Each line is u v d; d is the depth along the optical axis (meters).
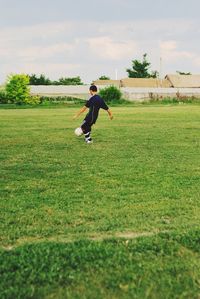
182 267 4.37
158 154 12.61
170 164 10.81
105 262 4.46
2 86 79.38
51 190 7.91
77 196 7.45
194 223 5.92
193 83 103.31
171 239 5.14
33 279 4.07
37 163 11.03
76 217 6.21
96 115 15.34
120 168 10.24
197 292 3.89
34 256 4.56
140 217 6.22
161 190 7.88
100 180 8.81
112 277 4.14
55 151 13.35
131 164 10.83
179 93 80.75
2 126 23.38
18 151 13.34
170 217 6.24
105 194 7.60
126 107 52.81
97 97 15.34
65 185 8.37
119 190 7.90
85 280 4.09
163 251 4.77
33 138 17.16
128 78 108.38
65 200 7.17
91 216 6.23
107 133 19.06
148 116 32.03
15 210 6.55
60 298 3.80
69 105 60.12
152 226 5.80
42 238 5.37
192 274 4.23
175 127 22.00
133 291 3.89
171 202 7.03
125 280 4.09
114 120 27.62
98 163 11.02
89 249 4.75
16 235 5.45
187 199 7.21
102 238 5.34
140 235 5.45
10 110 47.31
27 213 6.40
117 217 6.21
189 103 66.69
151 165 10.66
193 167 10.36
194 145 14.73
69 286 3.98
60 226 5.83
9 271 4.25
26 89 68.88
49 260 4.47
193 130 20.22
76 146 14.62
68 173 9.62
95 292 3.89
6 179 8.95
